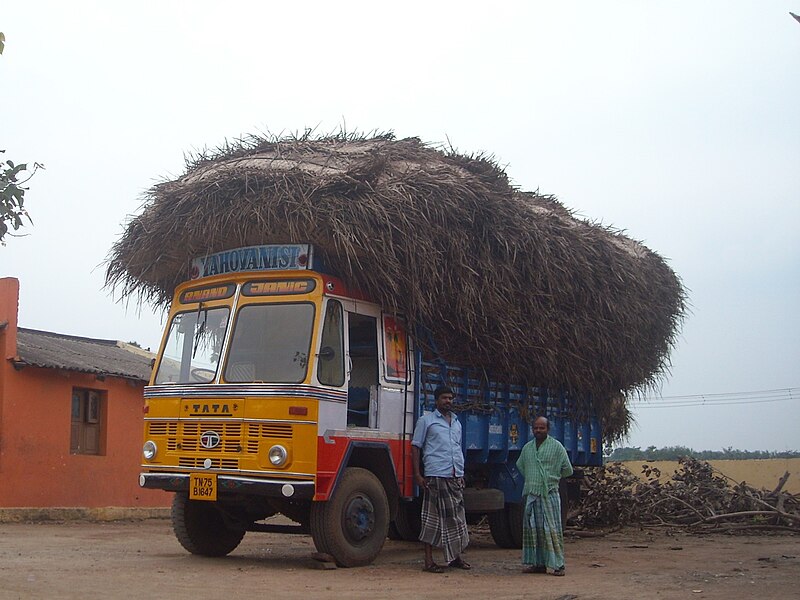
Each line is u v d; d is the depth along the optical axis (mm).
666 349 15469
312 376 9562
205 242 10555
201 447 9961
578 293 12508
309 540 14469
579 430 14320
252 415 9641
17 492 18141
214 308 10516
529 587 8648
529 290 11555
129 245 10992
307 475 9352
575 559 11320
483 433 12117
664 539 14641
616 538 14758
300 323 9852
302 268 9992
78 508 19250
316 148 11406
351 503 9875
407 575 9484
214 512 11078
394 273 10070
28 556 11055
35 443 18578
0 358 18203
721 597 7902
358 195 9984
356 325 10609
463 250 10672
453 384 11656
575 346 12641
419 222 10148
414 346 11078
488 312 11109
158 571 9383
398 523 13398
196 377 10359
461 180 11016
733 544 13672
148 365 23078
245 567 9914
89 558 10820
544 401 13336
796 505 16906
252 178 10133
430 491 10000
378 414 10406
